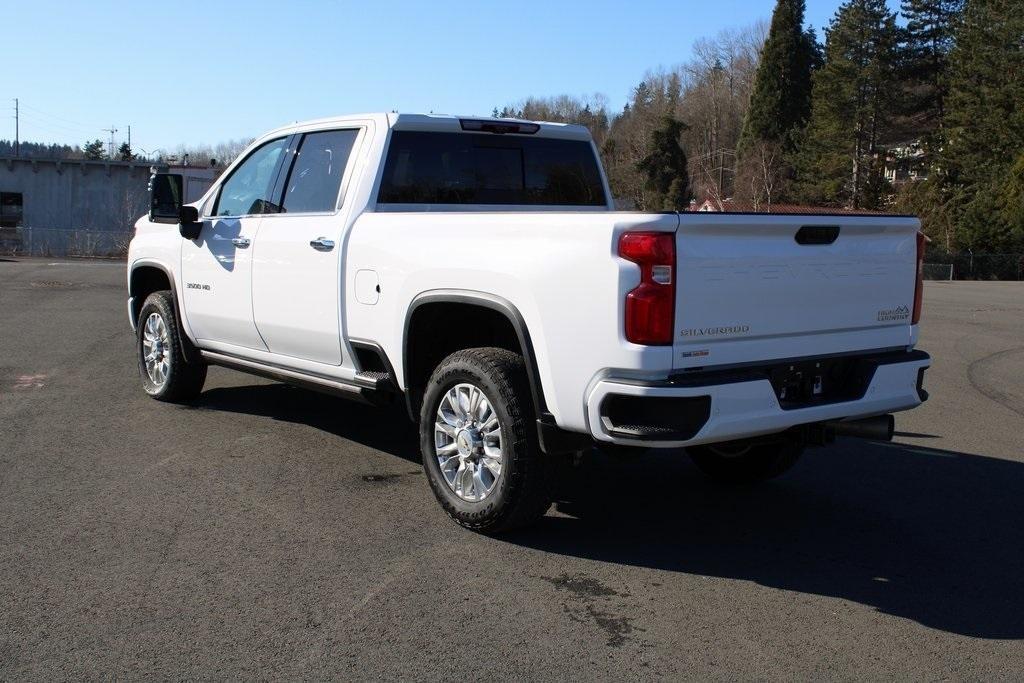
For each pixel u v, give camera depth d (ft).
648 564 15.26
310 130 20.92
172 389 25.05
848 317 15.88
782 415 14.66
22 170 142.92
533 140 21.65
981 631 13.09
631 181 208.54
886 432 15.94
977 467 21.74
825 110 217.77
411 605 13.44
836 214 15.39
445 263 16.40
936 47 216.13
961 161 192.95
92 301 53.11
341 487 18.70
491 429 15.90
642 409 13.78
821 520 17.72
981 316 67.10
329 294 19.08
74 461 20.10
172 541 15.65
